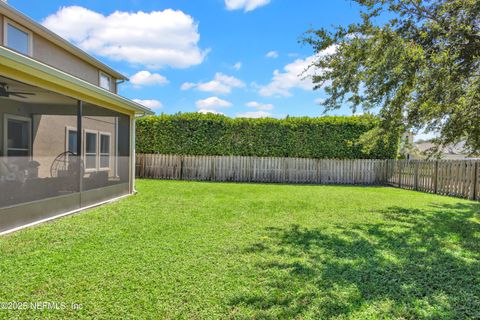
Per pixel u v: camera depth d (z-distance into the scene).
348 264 3.50
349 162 13.23
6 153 7.37
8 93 6.12
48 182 5.57
